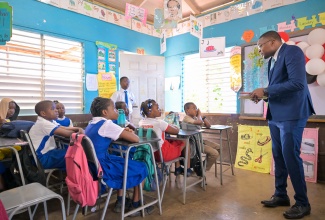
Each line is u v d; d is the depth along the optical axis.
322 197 2.47
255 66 3.62
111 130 1.79
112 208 2.27
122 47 4.42
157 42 5.03
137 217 2.06
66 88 3.65
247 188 2.76
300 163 1.98
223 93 4.19
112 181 1.77
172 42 4.90
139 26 4.70
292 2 3.30
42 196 1.30
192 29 3.54
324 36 2.84
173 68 4.90
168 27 3.53
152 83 4.80
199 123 2.81
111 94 4.20
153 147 2.17
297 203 2.03
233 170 3.46
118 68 4.40
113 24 4.26
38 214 2.14
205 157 2.93
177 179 3.13
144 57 4.69
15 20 3.06
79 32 3.77
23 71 3.19
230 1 4.00
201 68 4.51
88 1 3.88
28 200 1.25
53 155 2.10
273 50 2.06
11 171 1.79
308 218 1.98
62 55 3.60
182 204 2.34
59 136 2.21
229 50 4.08
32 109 3.27
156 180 2.08
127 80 4.15
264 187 2.79
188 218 2.05
